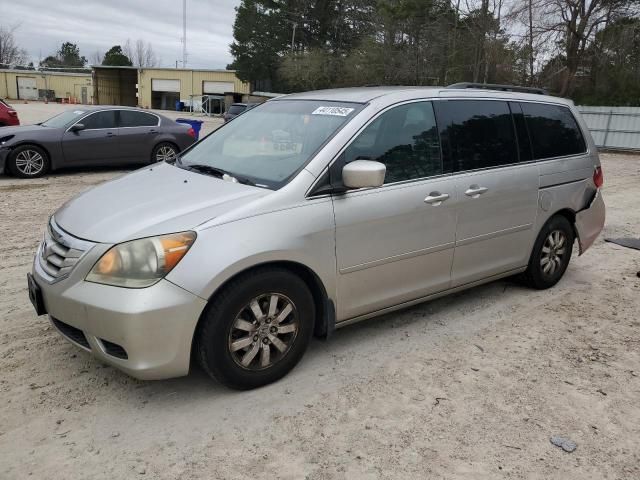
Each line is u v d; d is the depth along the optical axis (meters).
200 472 2.70
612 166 18.39
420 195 3.94
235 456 2.82
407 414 3.22
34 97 68.94
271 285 3.26
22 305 4.57
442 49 36.25
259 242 3.15
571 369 3.81
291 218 3.31
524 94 5.05
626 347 4.18
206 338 3.11
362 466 2.78
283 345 3.44
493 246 4.59
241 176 3.67
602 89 30.97
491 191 4.43
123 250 2.96
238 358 3.27
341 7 55.62
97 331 2.98
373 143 3.79
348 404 3.30
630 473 2.80
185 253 2.98
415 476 2.72
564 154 5.21
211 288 3.01
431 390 3.48
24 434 2.94
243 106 28.30
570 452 2.94
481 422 3.17
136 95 68.81
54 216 3.63
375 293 3.84
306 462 2.79
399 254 3.88
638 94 29.89
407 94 4.11
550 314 4.76
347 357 3.87
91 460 2.76
